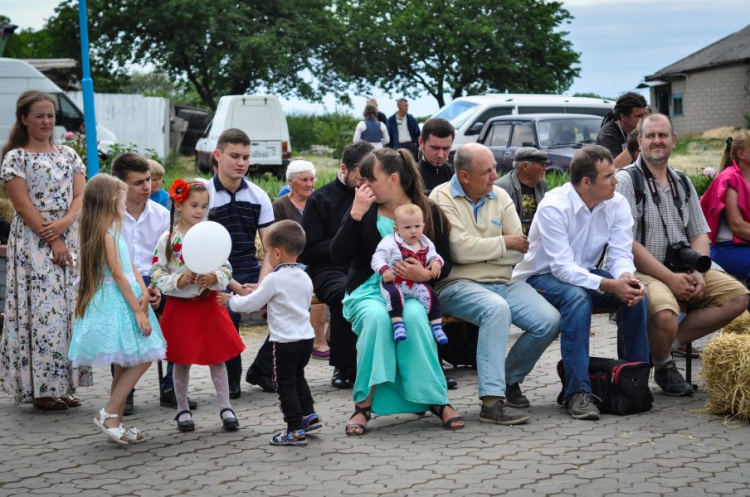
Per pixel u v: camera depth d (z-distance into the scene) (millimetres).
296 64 40562
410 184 6016
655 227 6637
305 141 43500
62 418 6262
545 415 6043
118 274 5551
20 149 6465
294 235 5473
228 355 5809
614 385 5980
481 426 5820
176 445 5523
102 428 5488
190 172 28438
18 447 5551
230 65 38500
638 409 6027
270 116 25547
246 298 5480
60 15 39500
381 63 43844
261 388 7039
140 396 6848
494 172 6301
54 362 6391
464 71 43906
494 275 6285
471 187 6320
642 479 4730
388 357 5652
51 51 40281
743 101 45062
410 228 5727
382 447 5402
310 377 7348
